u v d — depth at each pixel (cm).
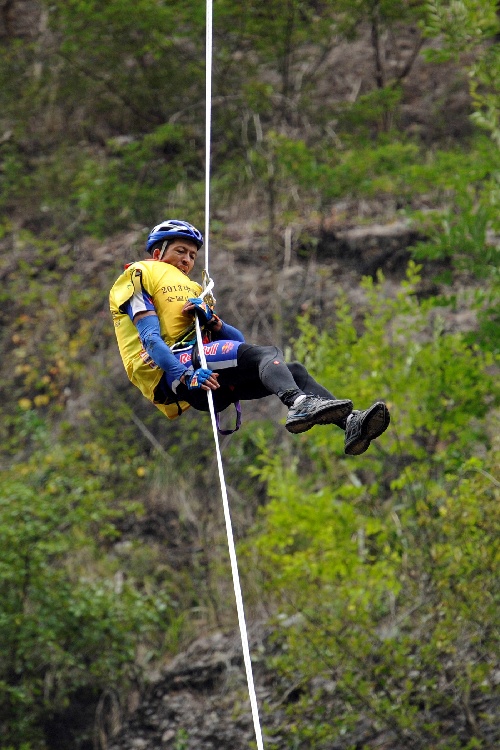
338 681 3856
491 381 4141
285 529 4016
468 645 3972
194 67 6400
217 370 1931
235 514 5466
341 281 6122
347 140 6184
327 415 1820
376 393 4131
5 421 6306
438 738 3903
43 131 7606
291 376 1881
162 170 6334
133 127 7225
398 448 4125
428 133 7212
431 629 3900
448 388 4091
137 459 5753
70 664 4675
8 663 4625
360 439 1825
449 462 4062
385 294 5953
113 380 6169
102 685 4903
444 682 3975
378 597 3956
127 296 1966
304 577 4034
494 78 4241
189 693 4788
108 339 6431
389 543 4075
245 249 6438
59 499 4850
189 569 5362
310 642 3884
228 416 5825
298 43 6359
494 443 4309
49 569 4731
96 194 6212
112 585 4997
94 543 5366
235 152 6550
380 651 3803
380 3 6475
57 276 6838
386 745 4075
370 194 6044
